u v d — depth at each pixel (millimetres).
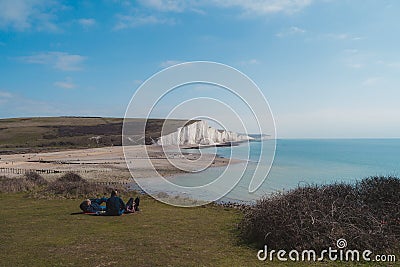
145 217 9695
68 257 5926
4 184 16375
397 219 7195
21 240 7039
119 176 25828
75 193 14156
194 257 6020
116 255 6055
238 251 6438
